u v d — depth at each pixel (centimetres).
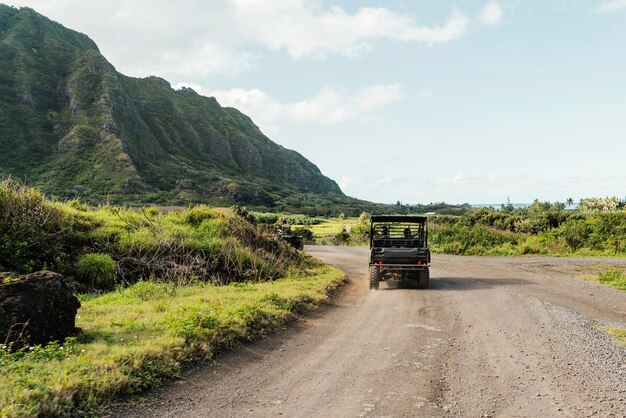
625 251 3050
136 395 548
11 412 436
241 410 532
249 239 2023
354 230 5697
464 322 1048
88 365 573
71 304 711
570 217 4000
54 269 1266
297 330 950
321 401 566
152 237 1622
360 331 962
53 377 522
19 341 616
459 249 3347
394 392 600
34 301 655
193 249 1644
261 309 1008
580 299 1377
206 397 566
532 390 610
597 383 637
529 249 3216
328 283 1627
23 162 18888
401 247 1703
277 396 580
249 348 787
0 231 1248
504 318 1080
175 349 677
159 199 17838
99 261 1301
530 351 798
